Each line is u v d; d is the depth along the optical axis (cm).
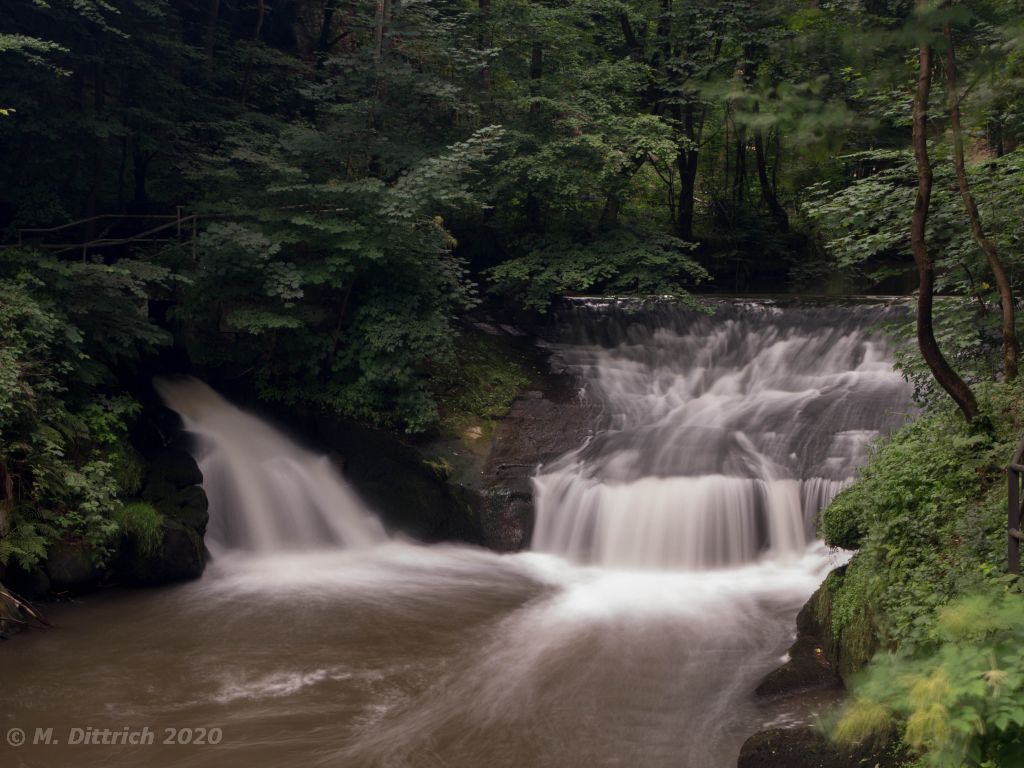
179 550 1142
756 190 2522
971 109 681
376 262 1426
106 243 1367
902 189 963
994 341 926
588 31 2097
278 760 703
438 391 1499
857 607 751
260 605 1073
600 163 1720
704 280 2253
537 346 1758
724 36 1862
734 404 1542
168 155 1577
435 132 1672
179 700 812
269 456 1404
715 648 923
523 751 715
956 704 358
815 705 738
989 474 727
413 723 768
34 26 1427
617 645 939
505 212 1961
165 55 1569
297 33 2247
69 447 1124
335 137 1523
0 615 951
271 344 1477
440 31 1597
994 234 880
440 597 1105
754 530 1204
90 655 911
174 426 1354
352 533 1369
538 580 1170
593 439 1435
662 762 693
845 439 1317
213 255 1352
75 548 1060
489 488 1309
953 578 623
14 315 1058
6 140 1472
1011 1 610
